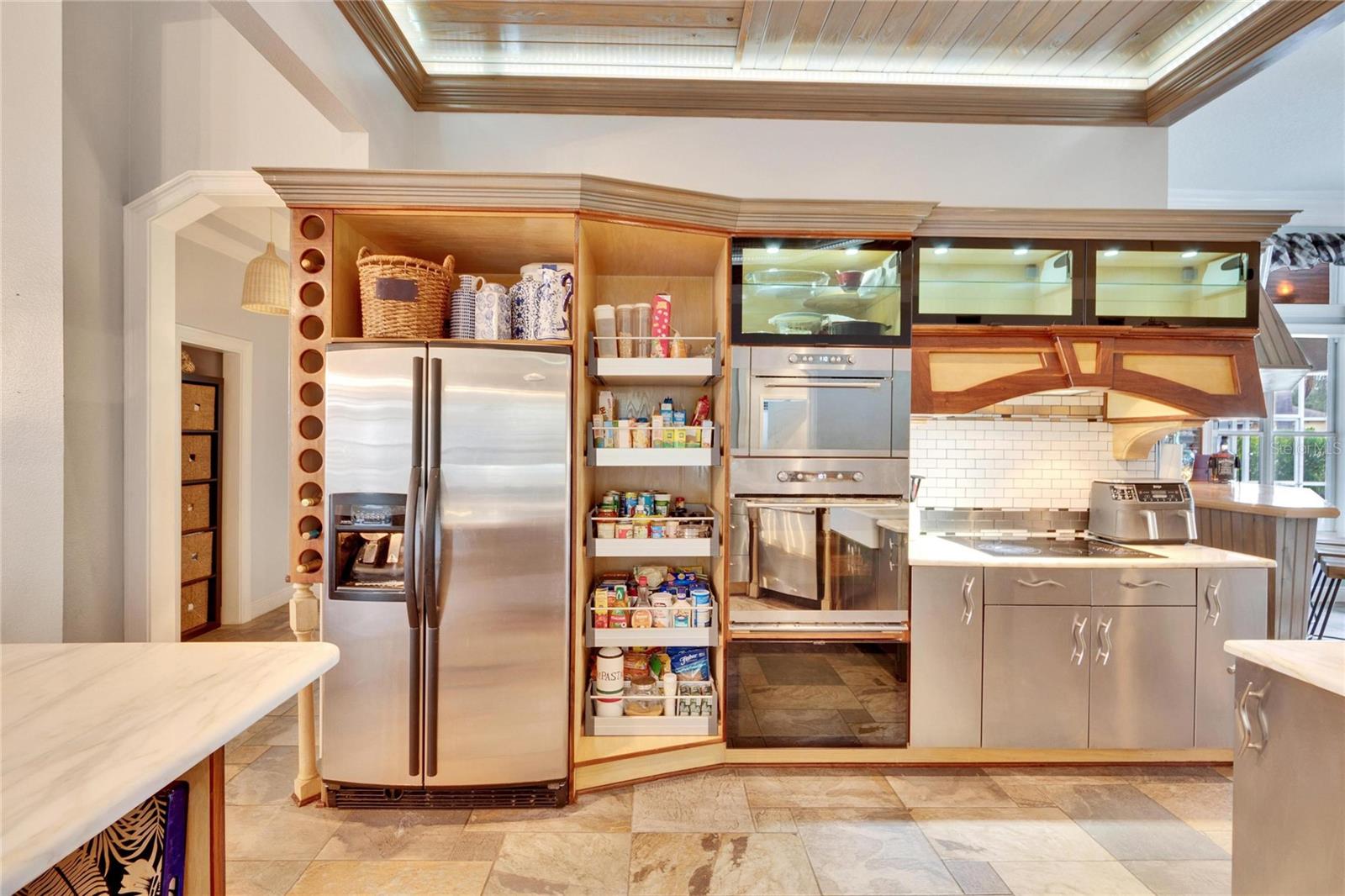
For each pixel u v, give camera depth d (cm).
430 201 196
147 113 229
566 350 198
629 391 258
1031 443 270
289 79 191
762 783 213
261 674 101
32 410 152
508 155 262
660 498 238
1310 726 116
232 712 87
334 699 194
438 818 192
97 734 81
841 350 222
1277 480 447
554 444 197
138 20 230
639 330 221
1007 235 229
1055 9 224
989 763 226
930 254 236
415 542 187
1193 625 220
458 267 251
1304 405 445
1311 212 405
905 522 223
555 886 163
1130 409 257
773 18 229
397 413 191
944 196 267
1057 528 270
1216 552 237
